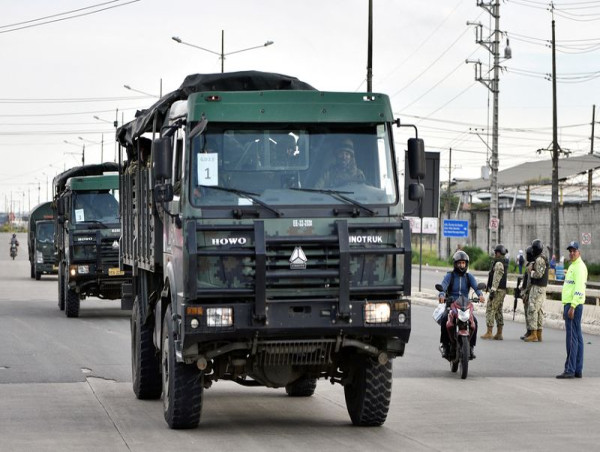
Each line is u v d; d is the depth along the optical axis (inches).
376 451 513.3
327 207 550.6
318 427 596.4
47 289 2273.6
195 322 531.8
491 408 674.2
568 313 847.7
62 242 1552.7
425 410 664.4
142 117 705.0
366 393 583.5
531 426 599.8
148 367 700.7
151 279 700.0
